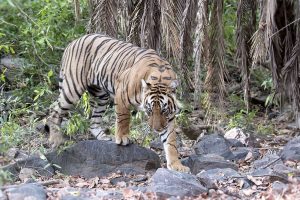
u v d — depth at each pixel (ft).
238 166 37.24
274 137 44.83
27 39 50.70
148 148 38.70
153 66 34.17
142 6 43.16
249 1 43.42
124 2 43.78
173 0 41.29
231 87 54.19
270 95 48.29
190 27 40.86
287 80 42.75
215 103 43.65
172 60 44.70
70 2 50.08
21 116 44.83
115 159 35.40
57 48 50.67
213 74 42.68
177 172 32.27
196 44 39.70
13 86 49.67
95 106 39.99
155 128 32.83
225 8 54.54
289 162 37.01
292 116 49.55
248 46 44.11
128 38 43.98
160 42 43.50
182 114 44.37
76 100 38.29
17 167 35.19
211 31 42.06
